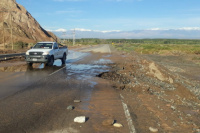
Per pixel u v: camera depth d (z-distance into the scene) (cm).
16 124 466
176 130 456
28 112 548
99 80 1040
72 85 910
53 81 998
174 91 1090
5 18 9288
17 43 5672
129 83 1075
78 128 446
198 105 848
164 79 1413
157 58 3625
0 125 460
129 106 619
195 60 3375
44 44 1683
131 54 3531
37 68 1477
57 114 536
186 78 1692
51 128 446
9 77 1098
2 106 598
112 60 2270
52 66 1606
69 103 638
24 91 786
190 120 544
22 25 9794
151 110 595
